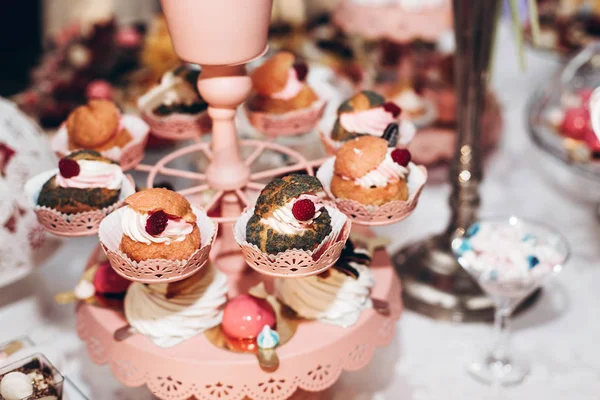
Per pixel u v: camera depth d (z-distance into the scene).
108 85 1.08
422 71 1.19
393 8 1.08
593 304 0.90
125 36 1.15
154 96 0.78
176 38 0.65
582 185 1.08
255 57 0.66
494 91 1.15
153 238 0.63
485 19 0.79
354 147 0.70
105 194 0.68
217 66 0.66
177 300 0.70
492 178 1.09
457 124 0.87
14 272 0.82
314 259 0.63
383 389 0.80
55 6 1.46
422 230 1.00
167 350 0.68
